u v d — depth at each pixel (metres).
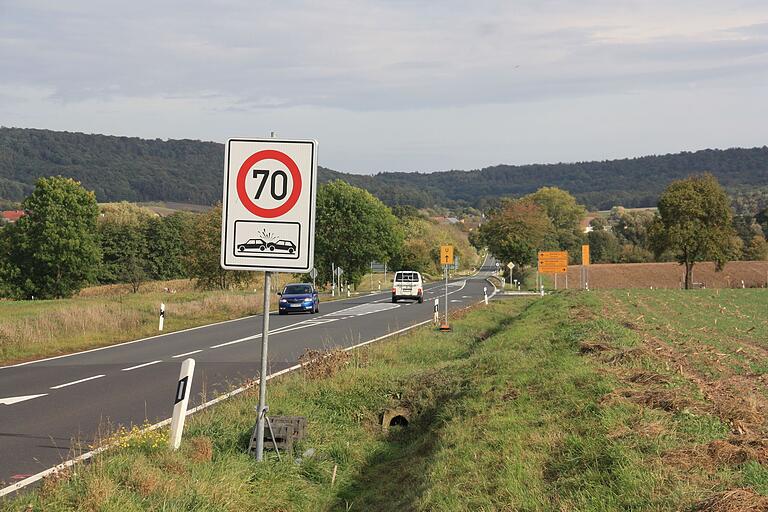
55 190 74.75
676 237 72.56
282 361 19.11
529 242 94.25
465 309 38.00
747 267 95.12
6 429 11.19
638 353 12.87
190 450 8.49
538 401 9.84
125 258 103.62
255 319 34.91
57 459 9.30
